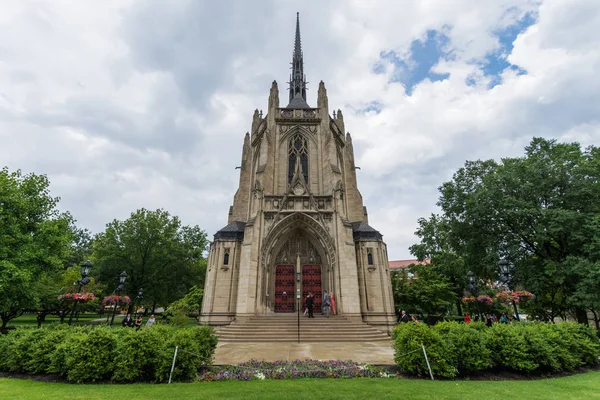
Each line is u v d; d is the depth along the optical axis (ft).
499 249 95.25
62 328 46.50
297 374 38.19
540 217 85.25
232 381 35.81
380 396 28.94
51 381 36.24
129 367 36.47
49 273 92.73
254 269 92.53
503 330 45.34
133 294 154.10
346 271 93.71
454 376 38.70
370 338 78.07
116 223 159.94
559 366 43.32
